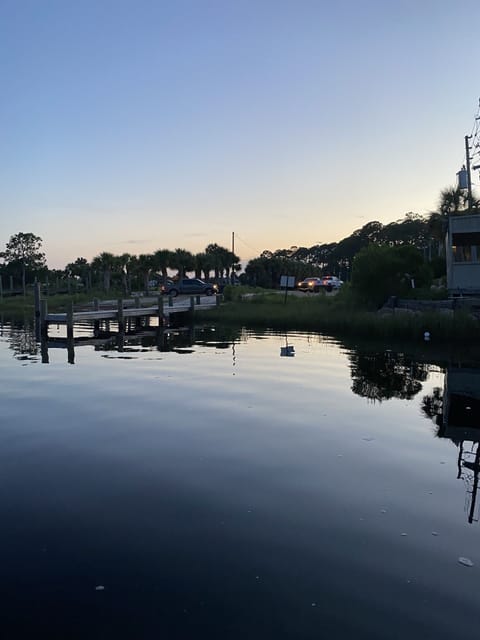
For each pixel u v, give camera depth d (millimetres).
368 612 3891
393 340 21844
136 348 20406
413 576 4355
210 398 11148
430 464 7098
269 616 3855
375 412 9961
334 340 22031
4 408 10320
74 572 4445
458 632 3670
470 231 26141
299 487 6254
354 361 16281
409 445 7938
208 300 42781
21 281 77938
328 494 6047
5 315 41562
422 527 5227
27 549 4816
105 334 26609
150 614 3902
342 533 5090
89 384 12820
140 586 4250
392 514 5523
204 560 4609
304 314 28062
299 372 14336
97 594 4148
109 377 13789
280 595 4105
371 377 13594
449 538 5004
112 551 4773
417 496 6004
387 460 7238
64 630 3738
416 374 14039
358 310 28469
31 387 12492
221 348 19906
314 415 9734
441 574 4387
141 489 6191
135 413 9875
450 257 26688
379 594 4109
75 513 5555
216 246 82188
